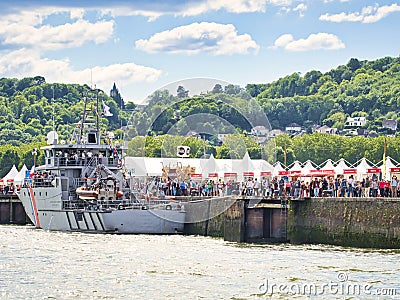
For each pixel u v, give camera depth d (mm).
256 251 81438
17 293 60750
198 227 100625
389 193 92188
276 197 91438
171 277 65750
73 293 60438
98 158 111500
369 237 83000
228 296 58438
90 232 105500
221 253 79875
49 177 113250
